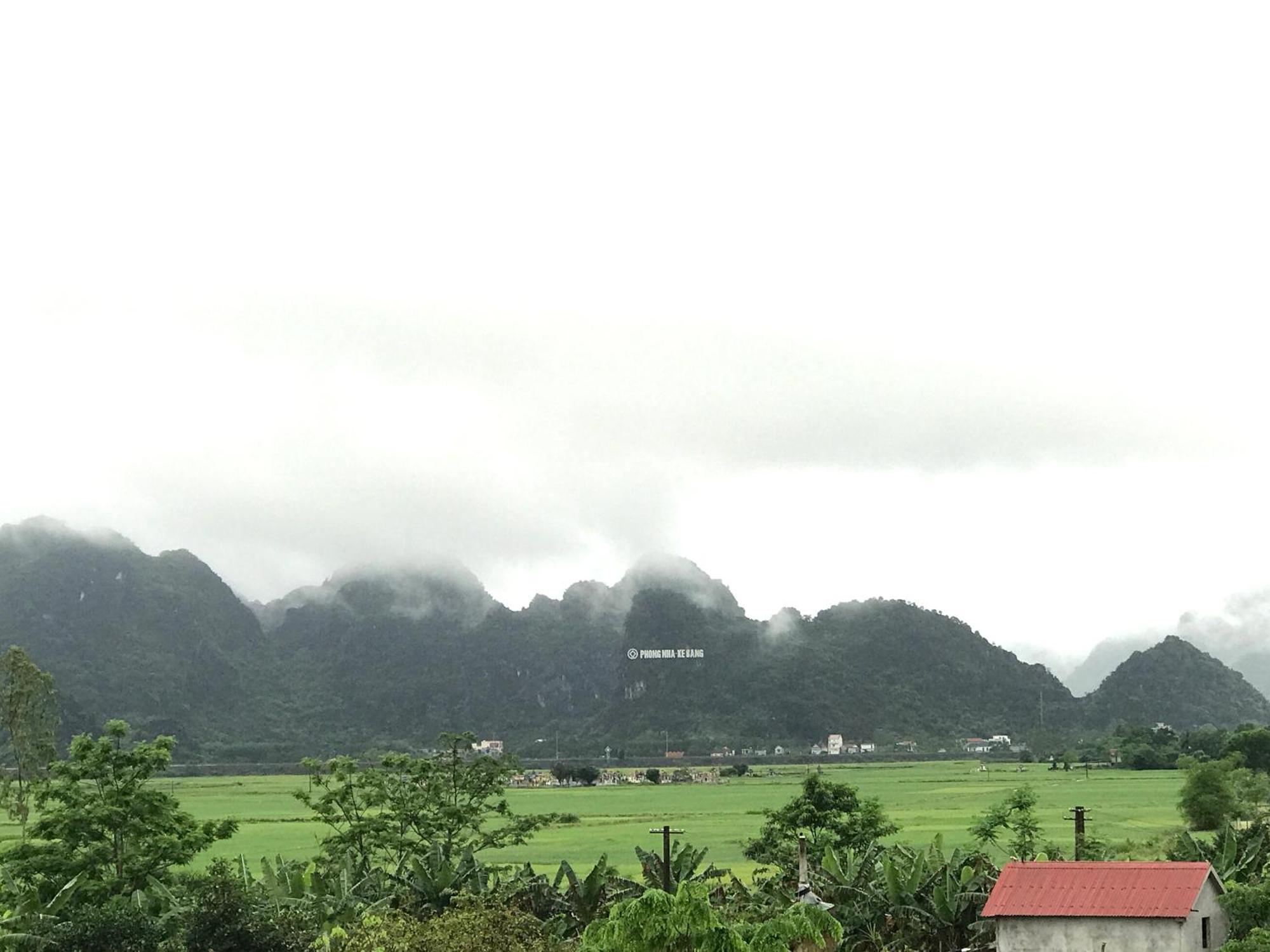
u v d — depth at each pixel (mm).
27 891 48344
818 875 55562
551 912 51531
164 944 43656
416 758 67500
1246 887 42688
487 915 42500
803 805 71188
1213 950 41375
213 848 94688
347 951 41219
